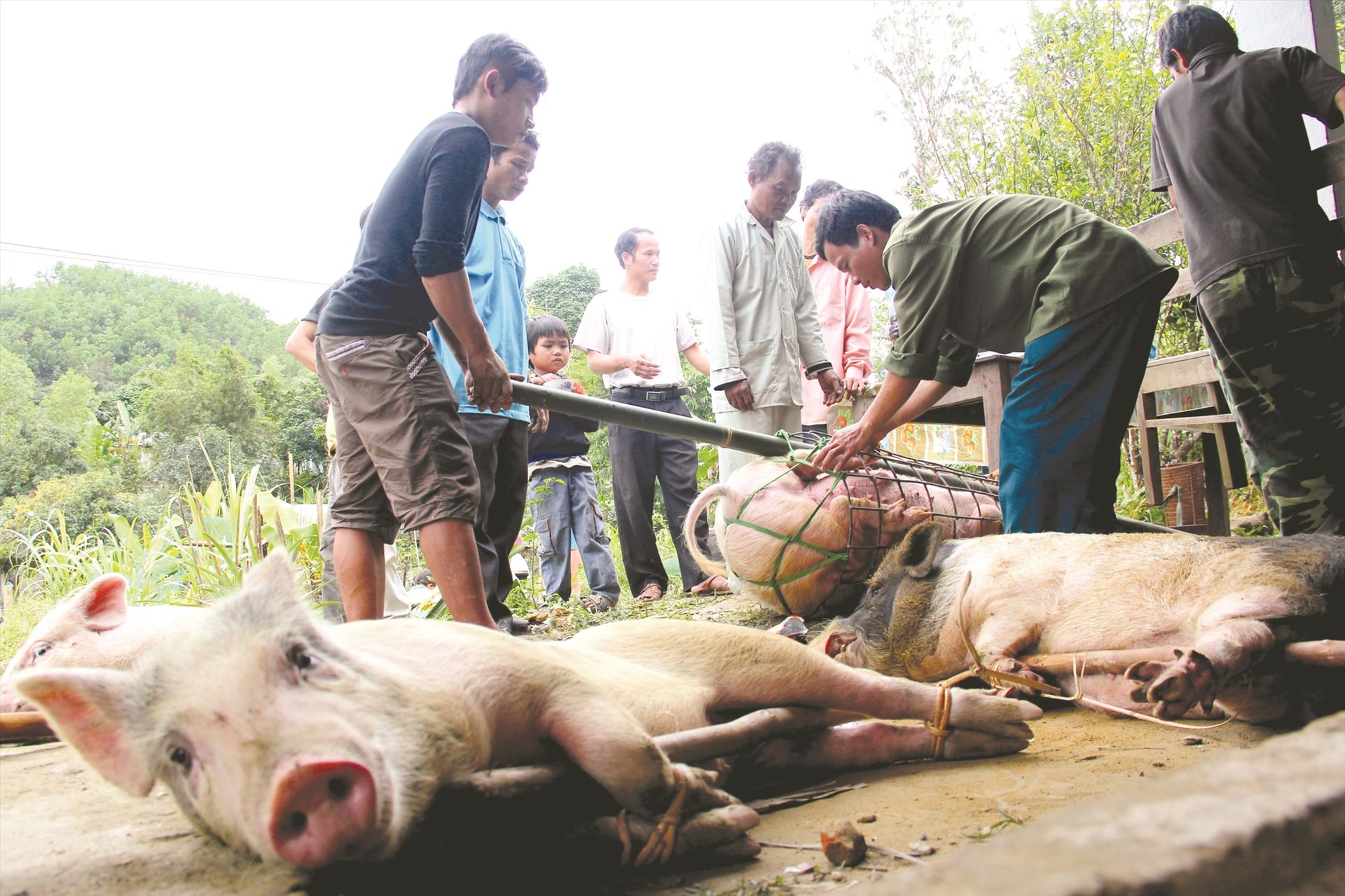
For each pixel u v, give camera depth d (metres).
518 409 5.52
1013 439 4.48
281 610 1.84
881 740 2.91
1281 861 0.83
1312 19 5.65
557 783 2.06
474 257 5.16
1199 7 4.71
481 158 3.70
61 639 3.38
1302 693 2.91
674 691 2.67
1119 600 3.49
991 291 4.54
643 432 7.18
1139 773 2.58
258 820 1.63
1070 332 4.29
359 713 1.78
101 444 26.59
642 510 7.20
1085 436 4.30
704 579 7.36
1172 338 10.35
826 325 7.59
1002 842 0.86
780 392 6.43
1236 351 4.39
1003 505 4.58
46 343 75.69
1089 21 11.90
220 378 33.31
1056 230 4.39
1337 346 4.30
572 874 2.06
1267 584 3.03
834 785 2.76
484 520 5.36
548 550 7.33
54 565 8.35
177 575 7.64
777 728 2.55
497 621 5.62
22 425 36.06
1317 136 5.89
